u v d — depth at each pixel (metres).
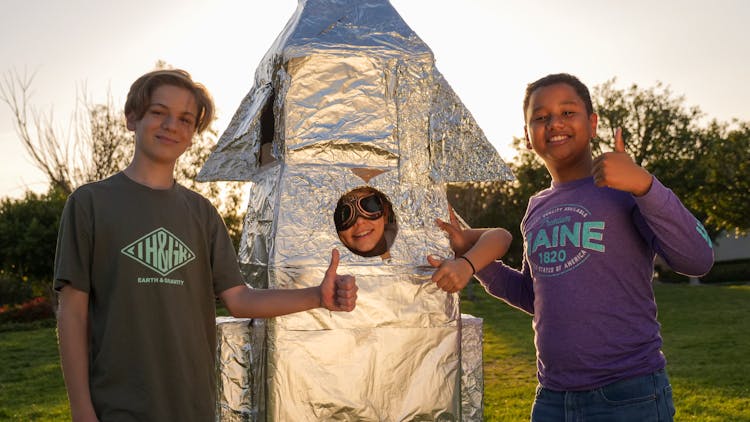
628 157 1.88
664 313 13.99
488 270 2.61
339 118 2.39
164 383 1.91
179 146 2.04
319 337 2.26
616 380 2.05
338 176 2.37
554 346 2.15
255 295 2.12
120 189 1.96
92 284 1.91
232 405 2.44
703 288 20.61
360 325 2.29
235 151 2.57
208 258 2.11
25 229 17.16
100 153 20.14
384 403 2.30
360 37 2.46
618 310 2.08
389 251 2.37
